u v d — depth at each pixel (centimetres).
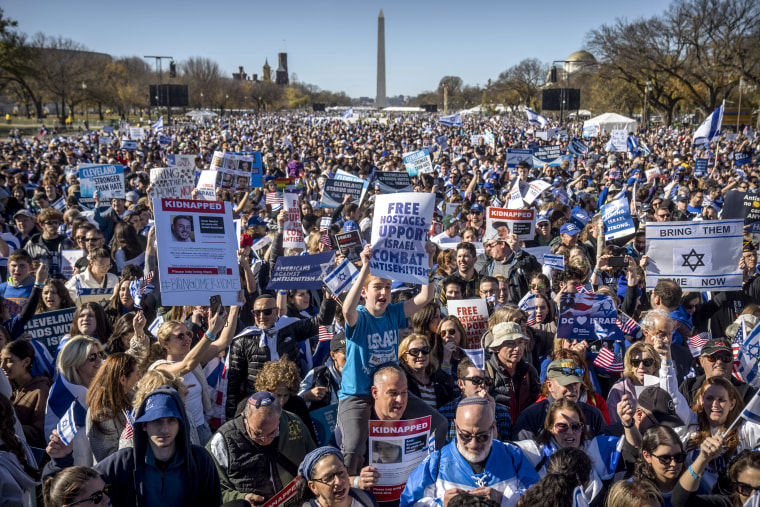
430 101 17862
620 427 489
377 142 4312
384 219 509
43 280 665
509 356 555
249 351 595
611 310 609
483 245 923
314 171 2086
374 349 498
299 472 398
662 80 6569
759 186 1566
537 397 568
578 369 504
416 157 1688
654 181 1720
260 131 6372
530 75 10488
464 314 660
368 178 1806
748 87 6038
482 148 3161
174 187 1138
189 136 4947
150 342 632
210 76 11644
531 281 709
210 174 1243
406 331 599
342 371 508
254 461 451
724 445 453
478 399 414
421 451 462
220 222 552
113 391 468
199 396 543
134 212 1098
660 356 527
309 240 927
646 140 4688
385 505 459
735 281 712
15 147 3422
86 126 7650
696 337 664
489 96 11712
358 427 478
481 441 407
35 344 629
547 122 2639
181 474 393
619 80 7725
